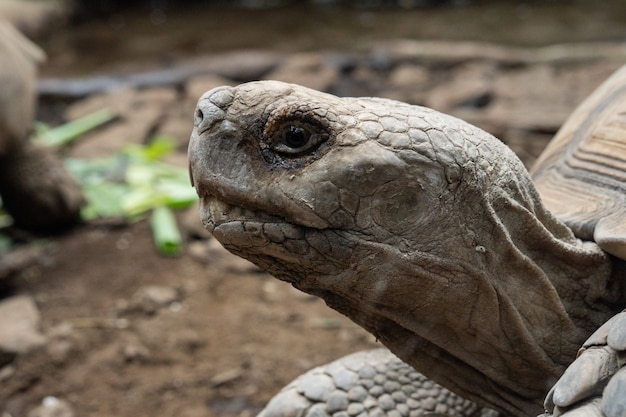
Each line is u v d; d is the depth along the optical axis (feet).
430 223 3.74
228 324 8.29
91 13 24.62
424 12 22.54
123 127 14.12
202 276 9.29
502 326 4.01
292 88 3.75
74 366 7.73
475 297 3.90
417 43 18.72
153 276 9.34
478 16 21.71
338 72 16.03
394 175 3.64
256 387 7.25
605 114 4.84
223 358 7.73
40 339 7.97
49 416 7.03
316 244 3.70
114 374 7.58
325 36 20.25
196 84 15.65
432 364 4.27
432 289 3.84
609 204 4.22
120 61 18.84
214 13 23.86
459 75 15.57
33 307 8.71
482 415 4.76
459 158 3.73
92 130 14.25
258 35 20.74
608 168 4.46
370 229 3.70
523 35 19.43
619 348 3.41
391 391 4.83
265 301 8.71
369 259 3.74
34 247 10.30
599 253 4.09
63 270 9.64
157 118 14.37
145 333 8.17
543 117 12.76
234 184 3.66
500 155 3.94
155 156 12.64
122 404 7.16
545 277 3.98
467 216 3.78
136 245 10.16
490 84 14.82
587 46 17.66
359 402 4.79
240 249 3.84
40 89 15.75
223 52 19.10
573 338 4.12
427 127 3.74
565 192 4.58
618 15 20.90
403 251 3.75
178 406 7.09
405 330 4.13
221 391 7.26
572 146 4.91
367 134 3.66
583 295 4.13
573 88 14.39
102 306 8.75
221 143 3.68
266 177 3.65
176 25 22.49
